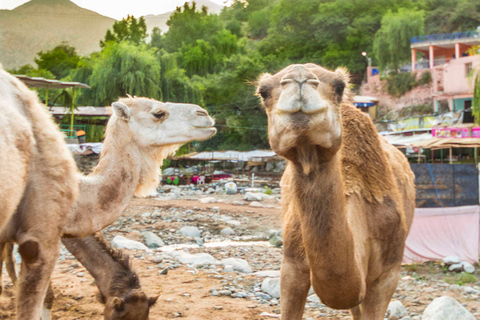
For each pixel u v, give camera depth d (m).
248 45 90.50
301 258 3.72
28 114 3.91
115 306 4.58
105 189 4.76
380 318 4.12
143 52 41.28
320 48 75.44
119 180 4.91
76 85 30.86
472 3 71.88
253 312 6.25
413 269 10.32
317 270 3.15
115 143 5.03
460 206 11.38
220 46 76.12
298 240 3.72
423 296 7.55
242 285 7.65
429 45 58.81
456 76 48.81
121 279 4.95
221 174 37.06
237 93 54.69
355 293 3.27
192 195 24.62
